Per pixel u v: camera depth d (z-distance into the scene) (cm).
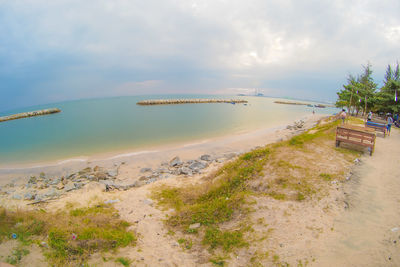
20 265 467
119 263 514
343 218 615
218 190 926
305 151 1159
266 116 5391
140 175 1516
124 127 3628
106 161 1855
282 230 592
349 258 471
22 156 2100
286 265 474
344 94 3444
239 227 642
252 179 916
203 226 694
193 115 5447
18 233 579
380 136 1598
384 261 452
